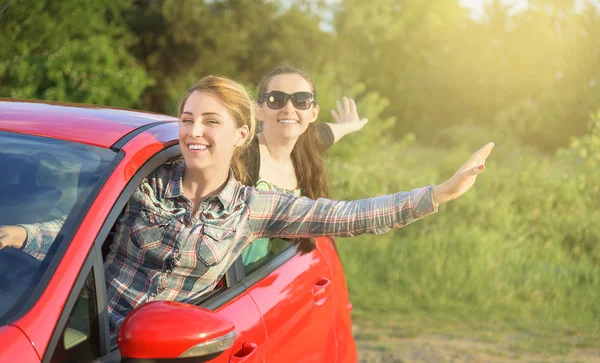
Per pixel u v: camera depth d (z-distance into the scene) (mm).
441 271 6934
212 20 30781
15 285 1596
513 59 41781
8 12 13125
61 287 1599
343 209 2342
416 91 45906
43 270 1630
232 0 34719
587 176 9555
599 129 10023
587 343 5617
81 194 1828
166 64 30078
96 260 1716
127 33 23859
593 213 8516
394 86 50531
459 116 44969
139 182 2004
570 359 5301
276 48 34250
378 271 7043
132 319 1612
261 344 2277
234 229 2211
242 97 2248
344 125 4254
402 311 6219
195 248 2115
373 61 50969
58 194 1825
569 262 7570
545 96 28359
